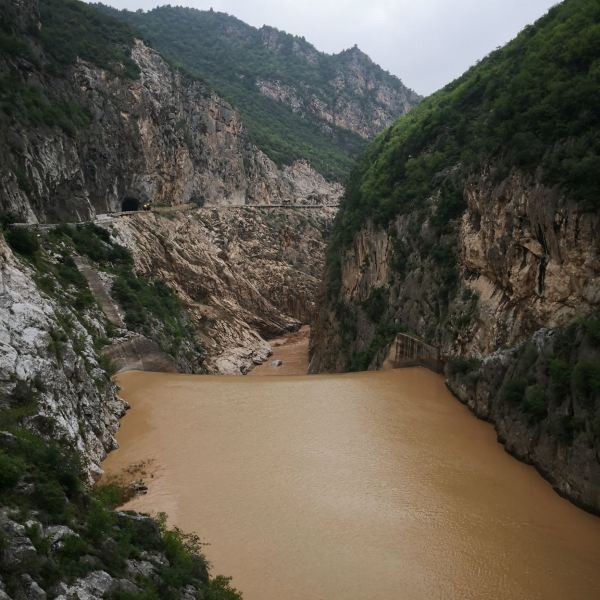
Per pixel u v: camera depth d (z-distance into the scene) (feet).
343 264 245.86
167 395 141.38
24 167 199.72
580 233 107.65
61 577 45.16
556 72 133.39
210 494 93.09
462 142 190.60
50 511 51.67
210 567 70.64
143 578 52.31
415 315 173.58
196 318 241.96
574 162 110.52
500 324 133.39
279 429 119.85
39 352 101.81
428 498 92.07
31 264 152.66
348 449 110.11
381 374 160.35
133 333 170.30
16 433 67.92
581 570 75.36
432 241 174.81
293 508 88.48
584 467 89.20
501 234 134.51
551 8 191.62
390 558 76.59
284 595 69.62
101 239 216.95
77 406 106.42
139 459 106.73
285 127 599.98
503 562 76.43
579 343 99.14
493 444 114.42
